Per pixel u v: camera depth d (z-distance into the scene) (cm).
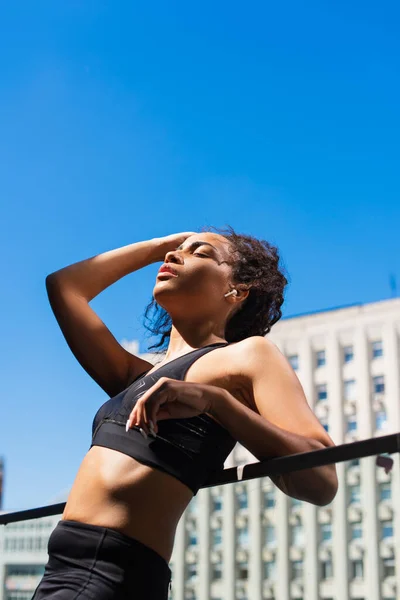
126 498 123
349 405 3080
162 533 123
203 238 161
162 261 185
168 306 155
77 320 169
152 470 124
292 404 127
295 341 3262
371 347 3111
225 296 158
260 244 169
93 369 169
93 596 118
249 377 132
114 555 120
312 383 3156
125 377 168
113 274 179
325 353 3175
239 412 117
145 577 120
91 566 120
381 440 102
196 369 138
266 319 167
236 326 164
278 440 118
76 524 124
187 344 154
